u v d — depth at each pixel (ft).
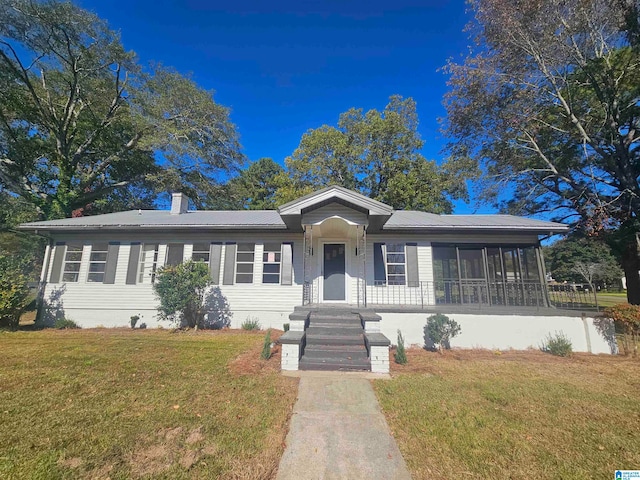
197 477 9.40
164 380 18.11
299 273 38.37
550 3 43.24
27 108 60.13
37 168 64.44
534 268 36.52
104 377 18.26
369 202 29.55
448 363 23.29
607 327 27.81
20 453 10.32
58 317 38.50
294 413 14.26
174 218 42.42
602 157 49.67
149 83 67.72
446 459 10.69
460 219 41.65
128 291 38.75
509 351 27.63
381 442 11.79
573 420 13.74
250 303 38.11
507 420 13.67
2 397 14.99
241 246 39.55
